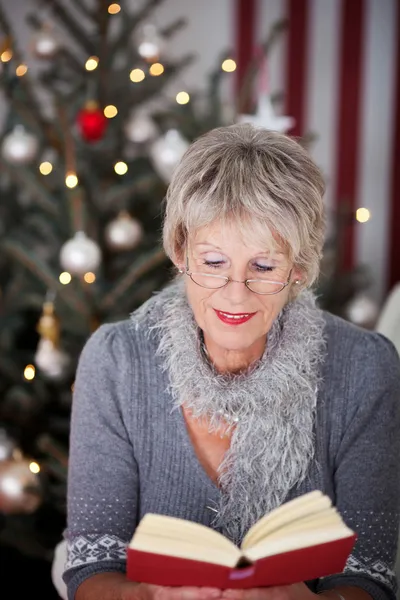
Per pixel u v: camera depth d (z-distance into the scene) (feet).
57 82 7.70
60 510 7.06
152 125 7.04
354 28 9.08
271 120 6.54
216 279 3.76
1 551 7.41
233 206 3.64
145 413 4.12
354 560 3.93
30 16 7.20
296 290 4.00
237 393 3.96
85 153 7.00
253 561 3.20
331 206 9.49
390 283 9.59
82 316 6.79
